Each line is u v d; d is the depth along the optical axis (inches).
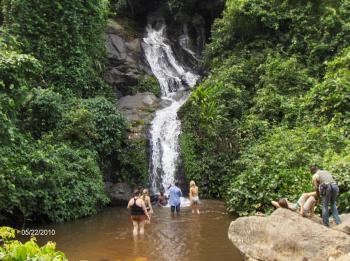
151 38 1045.8
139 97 818.2
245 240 334.0
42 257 159.5
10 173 465.7
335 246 291.7
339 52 760.3
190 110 747.4
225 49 880.3
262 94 722.8
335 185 360.2
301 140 570.9
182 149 706.8
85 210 553.9
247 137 674.2
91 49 802.8
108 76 842.8
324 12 825.5
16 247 161.5
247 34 856.3
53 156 542.6
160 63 977.5
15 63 486.9
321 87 650.8
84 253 385.1
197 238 423.8
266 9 852.6
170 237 431.8
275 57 796.6
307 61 790.5
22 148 518.0
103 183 626.8
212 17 1034.7
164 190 695.7
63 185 545.0
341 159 466.6
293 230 313.1
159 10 1097.4
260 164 541.3
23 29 708.7
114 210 603.8
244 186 535.5
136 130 713.6
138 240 424.5
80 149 623.8
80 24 770.8
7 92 481.7
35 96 609.6
